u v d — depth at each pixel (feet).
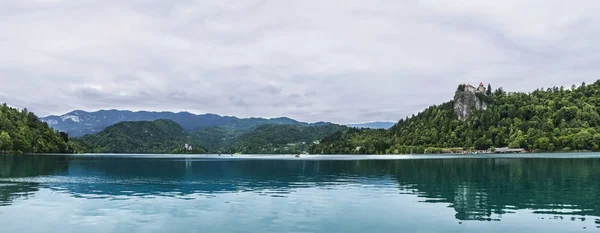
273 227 85.35
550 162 382.42
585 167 286.05
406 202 117.08
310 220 92.27
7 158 497.46
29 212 100.42
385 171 257.34
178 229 83.41
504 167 295.28
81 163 377.09
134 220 91.61
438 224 87.81
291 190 147.54
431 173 234.99
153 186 160.56
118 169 281.13
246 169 294.66
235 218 94.17
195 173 243.81
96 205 111.04
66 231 81.51
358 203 115.24
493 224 87.51
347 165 358.23
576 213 98.89
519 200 119.44
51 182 175.42
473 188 150.71
